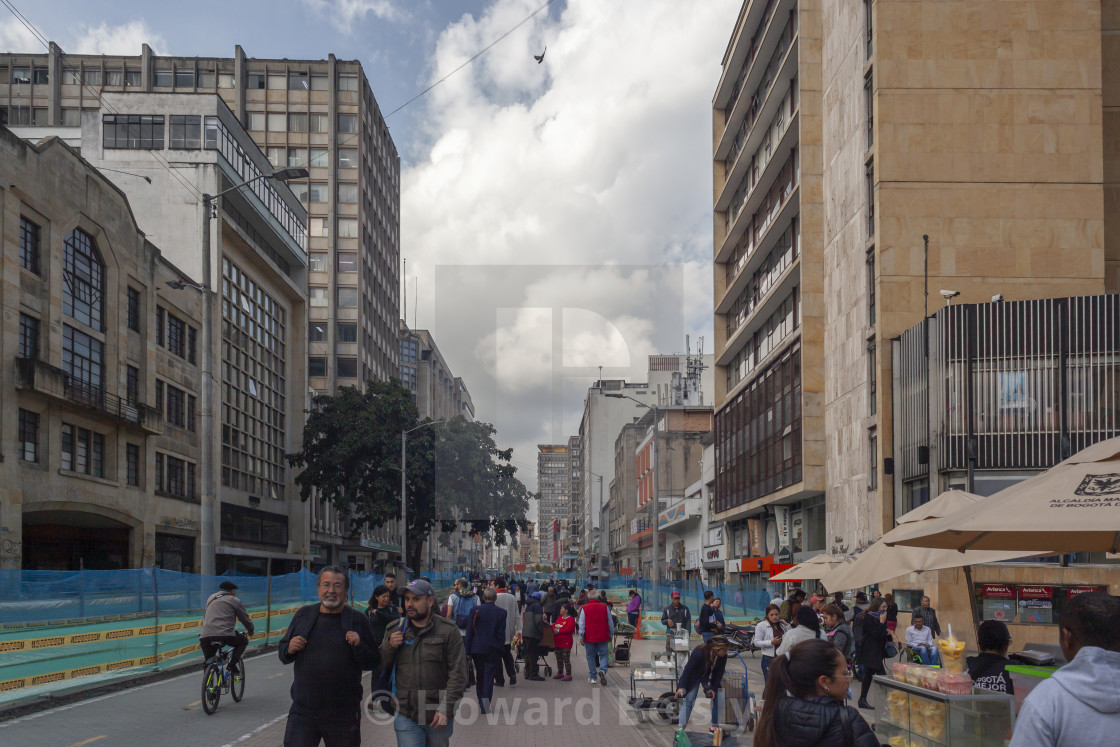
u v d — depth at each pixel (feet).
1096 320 83.35
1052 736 10.28
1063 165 95.35
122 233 122.21
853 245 104.58
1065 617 11.35
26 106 236.84
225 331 162.61
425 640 22.15
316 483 161.79
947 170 95.86
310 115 260.83
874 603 55.01
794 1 124.88
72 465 109.19
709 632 55.83
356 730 20.95
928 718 21.22
